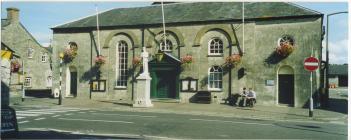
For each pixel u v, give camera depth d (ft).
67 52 95.55
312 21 76.18
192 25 85.25
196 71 84.58
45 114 56.65
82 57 95.61
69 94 97.50
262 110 68.64
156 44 88.43
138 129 42.32
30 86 141.79
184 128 43.34
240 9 84.43
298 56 77.05
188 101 84.84
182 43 85.71
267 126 46.19
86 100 89.10
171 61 85.61
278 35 78.89
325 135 39.96
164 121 49.49
